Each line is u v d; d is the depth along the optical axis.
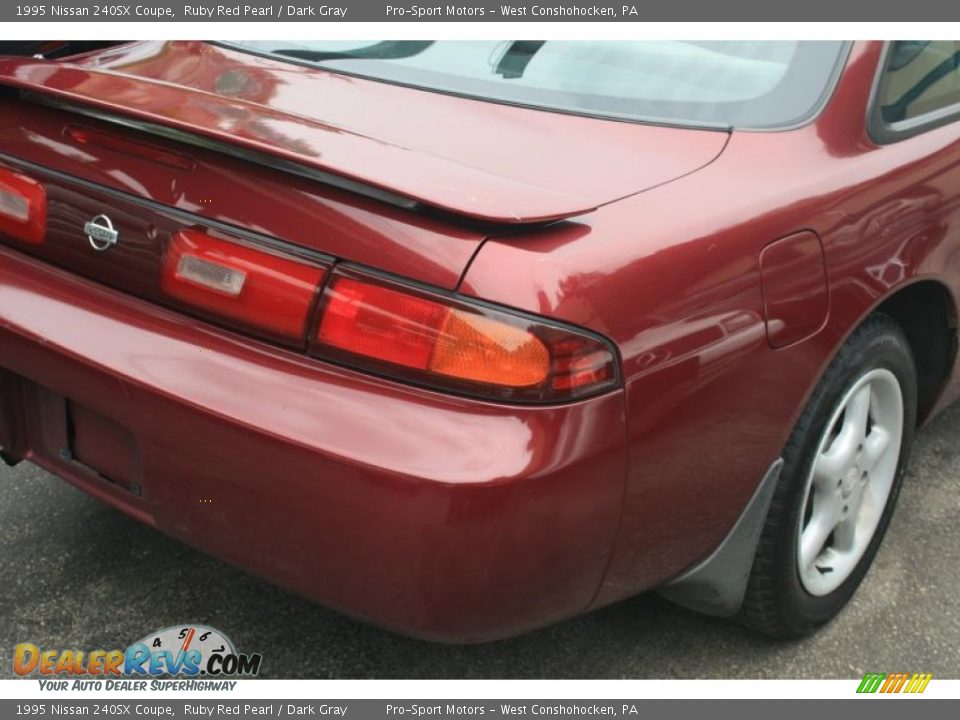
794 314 1.81
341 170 1.49
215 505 1.62
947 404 2.63
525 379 1.49
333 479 1.49
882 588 2.47
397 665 2.11
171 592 2.26
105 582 2.27
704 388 1.67
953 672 2.22
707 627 2.29
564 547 1.56
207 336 1.63
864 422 2.20
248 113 1.70
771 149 1.93
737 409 1.75
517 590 1.55
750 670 2.17
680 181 1.77
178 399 1.58
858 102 2.09
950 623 2.38
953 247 2.23
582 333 1.50
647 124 1.93
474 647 2.17
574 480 1.52
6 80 1.79
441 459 1.46
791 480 1.97
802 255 1.82
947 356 2.45
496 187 1.56
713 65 2.09
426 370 1.51
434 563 1.48
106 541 2.40
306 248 1.57
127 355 1.65
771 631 2.18
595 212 1.61
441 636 1.58
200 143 1.63
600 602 1.73
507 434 1.48
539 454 1.48
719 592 2.02
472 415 1.49
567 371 1.50
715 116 1.98
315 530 1.53
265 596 2.27
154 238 1.68
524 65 2.08
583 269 1.52
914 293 2.31
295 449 1.50
